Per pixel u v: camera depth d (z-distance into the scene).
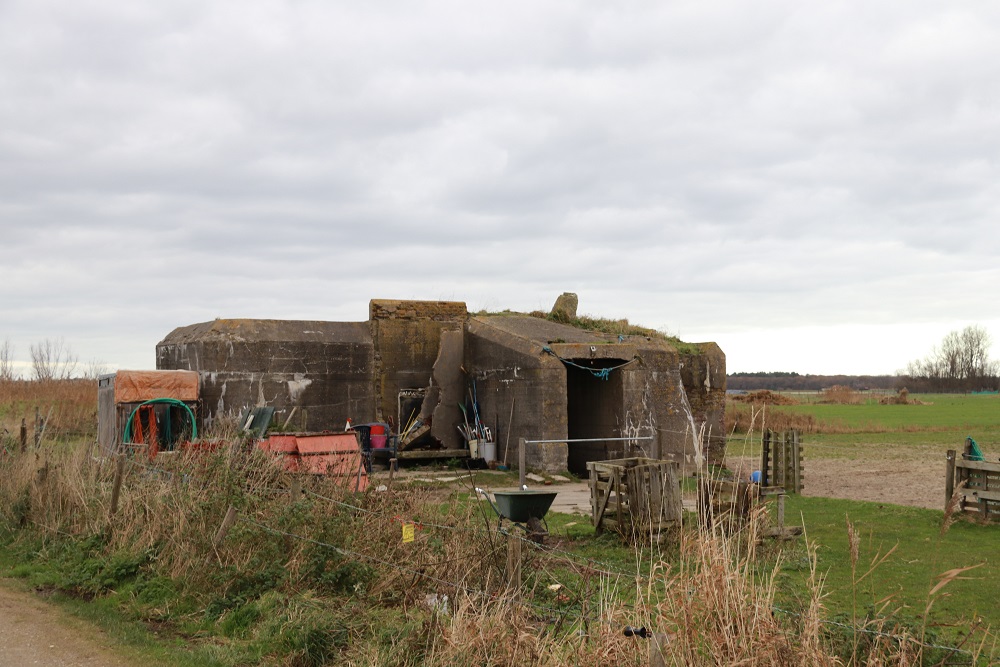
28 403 32.03
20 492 14.74
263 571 10.49
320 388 25.28
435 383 26.67
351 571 10.43
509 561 8.92
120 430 21.38
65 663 8.51
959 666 6.54
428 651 7.82
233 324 24.50
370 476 15.13
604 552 12.94
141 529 12.20
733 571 6.72
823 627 6.79
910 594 10.67
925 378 159.38
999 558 12.95
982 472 16.78
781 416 45.47
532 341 24.30
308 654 8.43
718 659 6.04
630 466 14.26
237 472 12.56
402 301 26.62
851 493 21.31
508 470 24.38
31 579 11.73
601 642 6.57
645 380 25.22
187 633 9.52
